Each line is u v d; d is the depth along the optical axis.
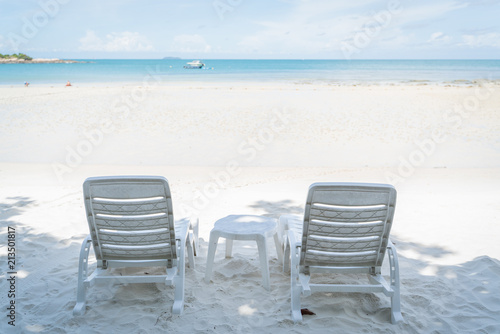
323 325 2.73
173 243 2.95
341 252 2.89
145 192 2.75
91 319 2.81
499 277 3.43
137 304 3.02
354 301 3.07
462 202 5.93
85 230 4.79
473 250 4.12
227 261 3.82
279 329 2.69
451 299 3.08
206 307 2.96
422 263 3.80
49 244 4.32
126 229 2.88
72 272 3.59
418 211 5.51
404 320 2.78
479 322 2.76
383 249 2.89
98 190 2.74
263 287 3.27
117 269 3.61
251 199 6.16
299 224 3.53
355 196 2.65
